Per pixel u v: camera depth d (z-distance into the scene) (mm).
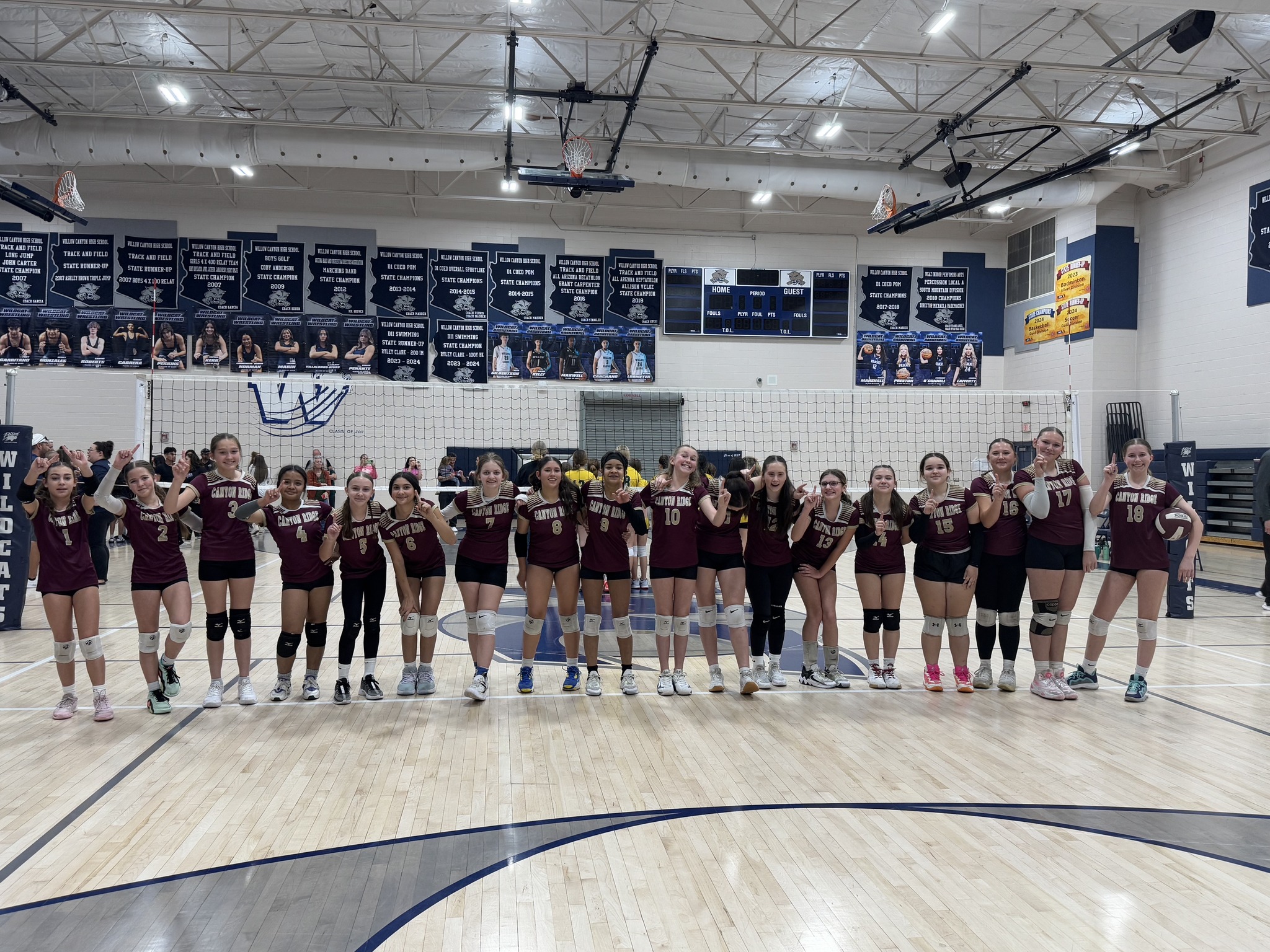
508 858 2924
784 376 17062
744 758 3990
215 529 4750
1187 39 8859
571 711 4781
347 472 15648
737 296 16906
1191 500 8133
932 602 5234
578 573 5164
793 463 16750
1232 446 13430
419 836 3098
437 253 16109
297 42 11219
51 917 2494
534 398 16297
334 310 15828
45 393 15125
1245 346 13148
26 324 15109
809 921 2523
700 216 16797
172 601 4660
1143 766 3920
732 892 2699
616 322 16594
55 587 4402
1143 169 13609
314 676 4988
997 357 17594
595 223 16562
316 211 15773
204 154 12570
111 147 12430
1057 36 10477
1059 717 4727
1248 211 13094
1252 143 13008
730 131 14312
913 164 14258
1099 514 5051
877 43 11117
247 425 15406
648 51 9508
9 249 15062
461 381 16141
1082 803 3479
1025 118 12016
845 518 5199
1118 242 15305
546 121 13234
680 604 5074
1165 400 14812
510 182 13281
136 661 5891
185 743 4148
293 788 3561
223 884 2715
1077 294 15617
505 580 5027
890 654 5340
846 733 4387
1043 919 2553
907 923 2518
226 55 11664
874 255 17266
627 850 3000
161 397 15227
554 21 10633
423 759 3947
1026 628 7582
